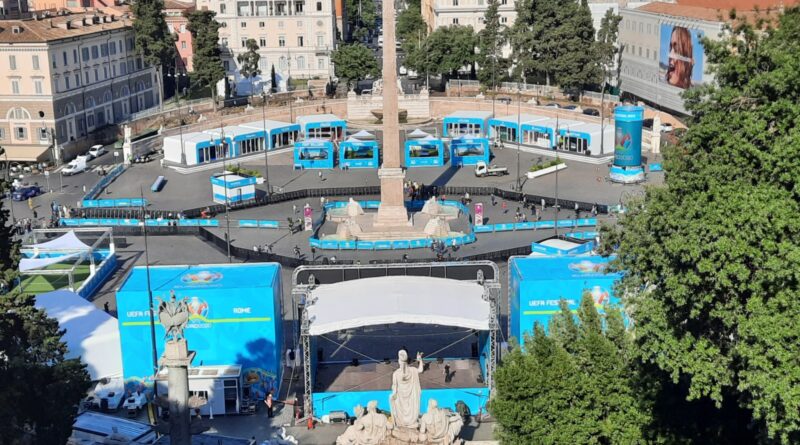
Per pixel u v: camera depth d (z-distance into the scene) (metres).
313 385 79.88
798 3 71.88
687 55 164.38
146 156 171.75
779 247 52.72
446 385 79.31
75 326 83.75
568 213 135.00
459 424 68.56
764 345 52.41
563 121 174.75
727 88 59.97
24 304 65.75
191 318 79.25
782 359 50.81
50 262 105.31
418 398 67.50
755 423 57.00
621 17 196.00
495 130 179.25
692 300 56.44
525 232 126.50
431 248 120.38
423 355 85.56
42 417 63.09
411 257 116.50
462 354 85.81
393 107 122.88
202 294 78.88
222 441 73.00
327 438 75.12
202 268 84.94
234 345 79.94
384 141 124.56
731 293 55.66
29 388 62.38
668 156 63.56
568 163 162.88
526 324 80.31
